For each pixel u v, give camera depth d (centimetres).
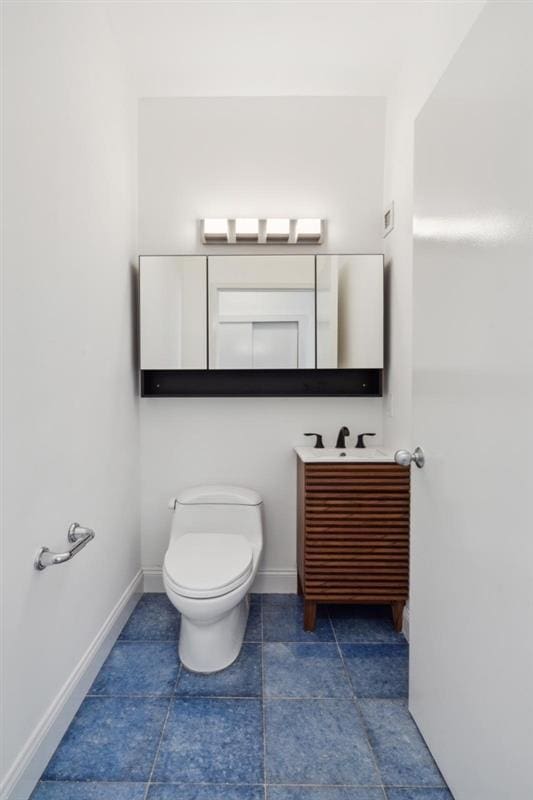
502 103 84
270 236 213
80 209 143
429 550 122
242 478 220
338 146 214
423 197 126
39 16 115
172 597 149
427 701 125
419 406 130
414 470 134
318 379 220
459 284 103
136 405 211
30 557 111
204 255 212
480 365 93
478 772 94
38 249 115
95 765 120
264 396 214
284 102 214
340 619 195
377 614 199
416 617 133
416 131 132
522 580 78
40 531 116
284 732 132
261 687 151
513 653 81
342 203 216
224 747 126
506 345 83
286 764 121
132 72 194
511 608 81
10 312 102
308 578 183
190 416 219
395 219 195
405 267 182
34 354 113
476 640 95
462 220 101
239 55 184
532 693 75
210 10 161
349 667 162
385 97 212
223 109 214
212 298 211
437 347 116
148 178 214
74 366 138
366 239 216
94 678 153
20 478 107
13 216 103
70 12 133
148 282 206
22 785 107
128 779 116
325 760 122
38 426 115
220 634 161
